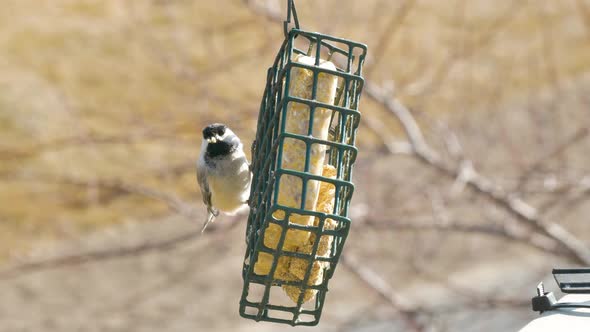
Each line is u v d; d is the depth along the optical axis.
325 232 5.66
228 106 14.67
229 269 17.77
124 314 16.62
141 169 15.38
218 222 14.45
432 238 16.33
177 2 15.48
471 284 16.86
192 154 15.74
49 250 16.64
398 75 15.78
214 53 15.16
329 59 6.27
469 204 16.09
